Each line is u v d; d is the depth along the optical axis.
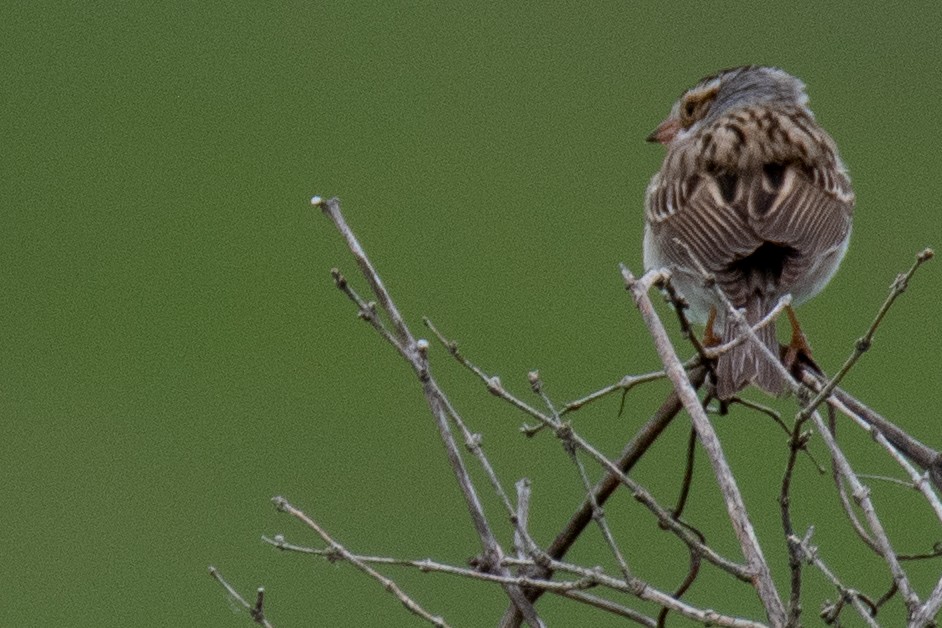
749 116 11.15
